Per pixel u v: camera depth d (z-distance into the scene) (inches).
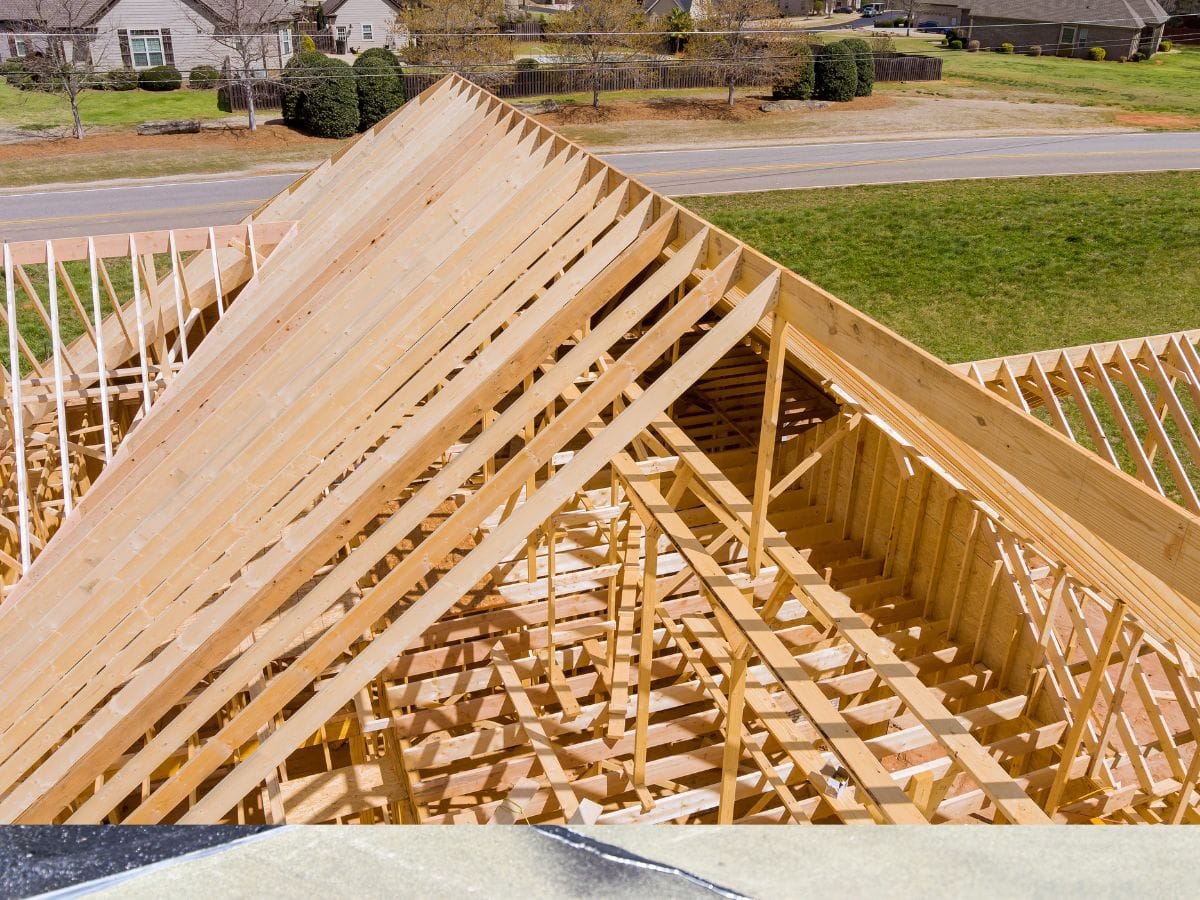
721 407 506.3
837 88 1578.5
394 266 291.0
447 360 234.7
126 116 1393.9
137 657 190.4
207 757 169.0
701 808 248.1
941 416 149.5
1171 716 342.0
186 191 1074.1
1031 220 1006.4
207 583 199.2
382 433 218.5
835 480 405.7
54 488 430.9
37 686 201.3
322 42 1931.6
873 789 157.9
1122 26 2102.6
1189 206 1038.4
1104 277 874.8
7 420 370.0
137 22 1584.6
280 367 269.4
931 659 328.2
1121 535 118.6
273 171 1166.3
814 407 506.6
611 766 277.9
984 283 868.6
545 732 270.2
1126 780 295.4
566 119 1429.6
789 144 1336.1
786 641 305.9
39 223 948.6
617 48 1656.0
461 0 1530.5
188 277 417.7
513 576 319.6
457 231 301.9
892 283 872.3
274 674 296.0
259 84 1435.8
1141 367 355.6
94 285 368.5
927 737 265.6
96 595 210.5
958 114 1526.8
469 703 274.1
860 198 1079.6
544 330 202.2
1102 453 327.3
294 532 198.2
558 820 248.2
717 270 196.1
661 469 270.5
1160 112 1560.0
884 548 380.8
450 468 185.0
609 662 296.0
